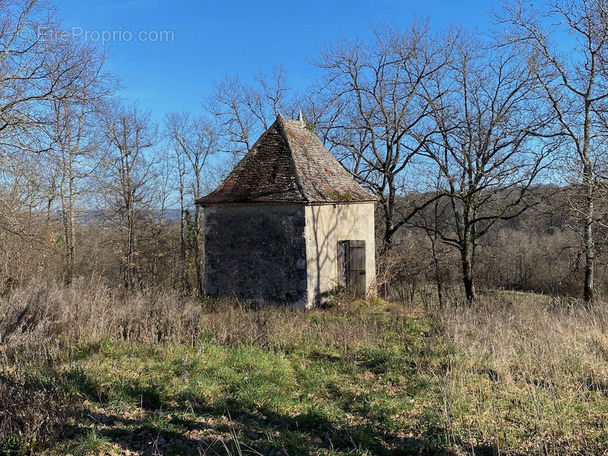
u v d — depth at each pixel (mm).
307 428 5836
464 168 18828
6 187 17469
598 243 16359
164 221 30172
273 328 9945
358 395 6824
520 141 17781
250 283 14281
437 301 16969
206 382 7090
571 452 5031
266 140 15609
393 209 21828
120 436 5508
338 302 14062
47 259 19125
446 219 24750
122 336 9211
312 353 8914
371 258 16938
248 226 14336
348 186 16047
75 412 5781
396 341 9773
